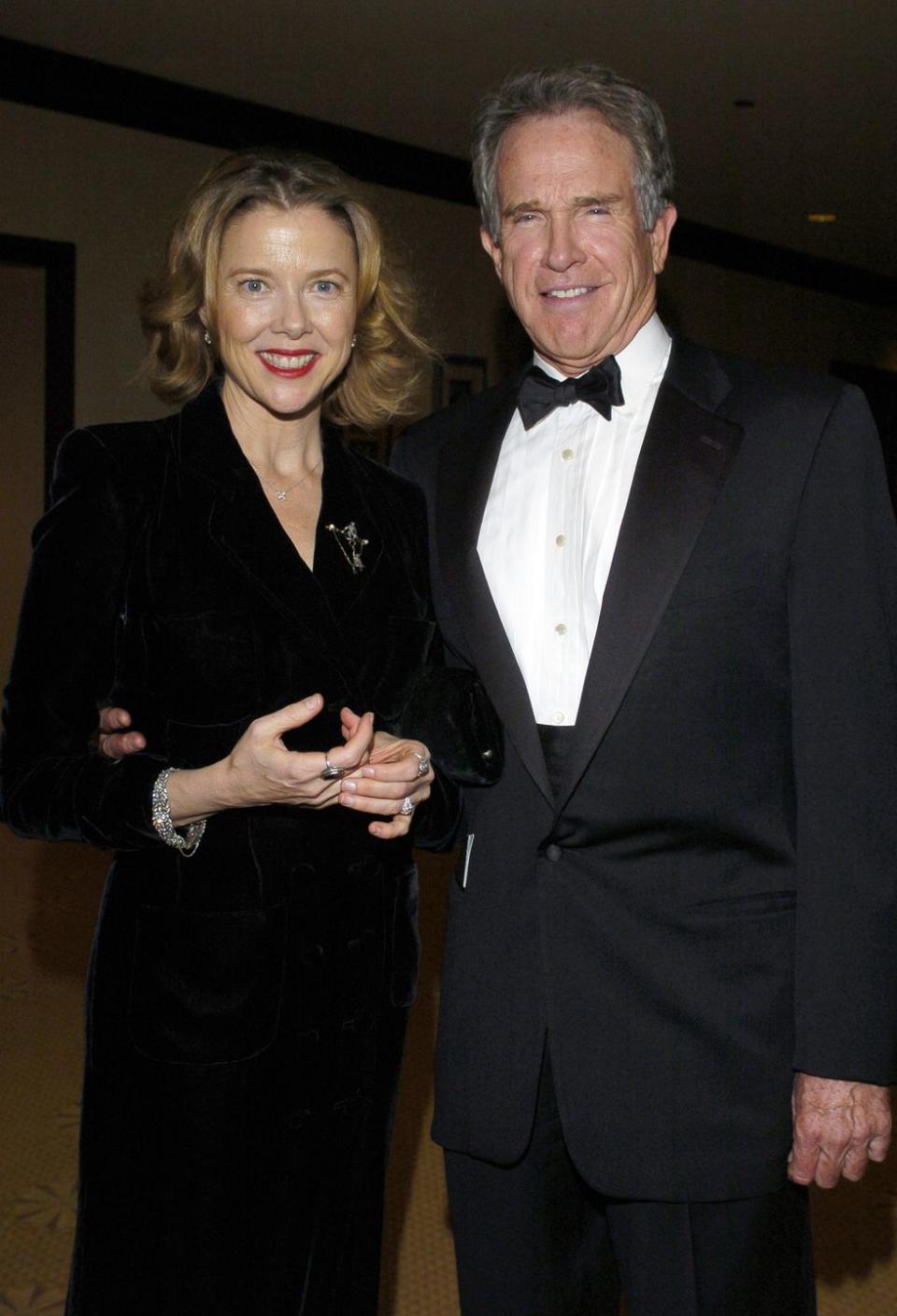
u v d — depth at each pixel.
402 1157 2.90
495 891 1.70
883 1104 1.55
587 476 1.68
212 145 6.38
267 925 1.54
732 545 1.57
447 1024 1.74
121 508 1.54
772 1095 1.59
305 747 1.58
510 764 1.69
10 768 1.55
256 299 1.58
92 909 4.63
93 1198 1.55
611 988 1.62
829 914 1.53
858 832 1.52
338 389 1.83
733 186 7.97
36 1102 3.13
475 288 7.78
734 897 1.60
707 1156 1.59
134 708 1.59
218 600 1.55
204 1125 1.50
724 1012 1.59
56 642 1.52
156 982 1.51
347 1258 1.65
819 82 5.90
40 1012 3.69
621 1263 1.70
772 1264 1.63
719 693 1.58
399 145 7.12
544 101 1.66
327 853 1.59
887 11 5.01
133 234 6.17
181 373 1.70
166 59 5.72
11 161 5.73
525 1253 1.75
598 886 1.63
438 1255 2.53
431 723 1.63
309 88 6.12
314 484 1.71
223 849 1.54
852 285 11.03
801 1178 1.56
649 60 5.63
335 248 1.59
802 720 1.54
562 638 1.66
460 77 5.94
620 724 1.59
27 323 6.21
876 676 1.53
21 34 5.41
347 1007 1.61
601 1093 1.62
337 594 1.65
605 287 1.66
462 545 1.74
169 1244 1.52
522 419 1.75
